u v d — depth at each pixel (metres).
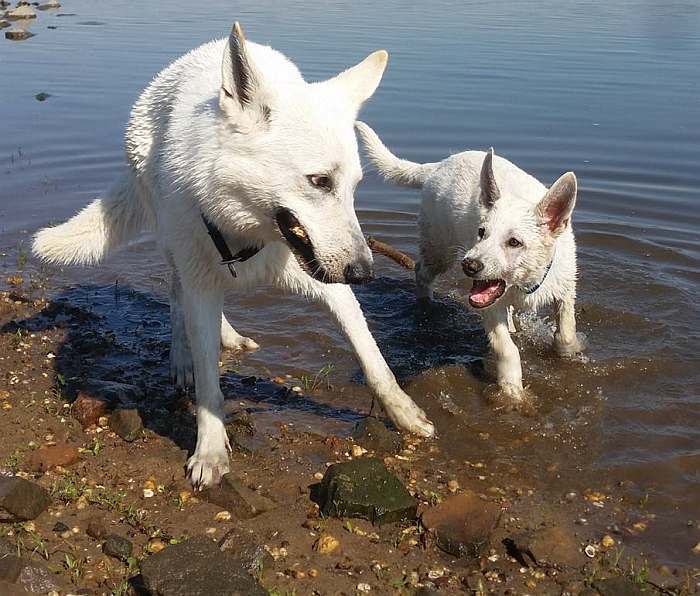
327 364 1.99
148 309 2.28
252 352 2.04
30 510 1.36
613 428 1.72
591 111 3.82
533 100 4.00
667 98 4.05
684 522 1.45
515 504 1.49
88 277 2.47
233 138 1.38
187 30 6.02
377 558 1.32
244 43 1.35
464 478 1.57
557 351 2.02
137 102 1.74
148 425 1.69
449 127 3.57
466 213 2.01
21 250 2.54
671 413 1.77
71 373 1.89
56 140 3.47
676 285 2.33
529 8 7.66
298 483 1.51
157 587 1.19
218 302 1.57
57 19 6.77
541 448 1.67
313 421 1.74
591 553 1.36
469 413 1.78
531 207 1.81
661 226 2.71
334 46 5.19
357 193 3.10
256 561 1.27
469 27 6.26
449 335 2.17
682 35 5.90
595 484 1.55
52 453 1.53
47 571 1.23
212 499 1.45
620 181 3.04
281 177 1.37
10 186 2.99
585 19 6.82
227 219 1.43
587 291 2.31
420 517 1.40
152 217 1.77
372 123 3.61
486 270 1.77
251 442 1.64
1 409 1.71
